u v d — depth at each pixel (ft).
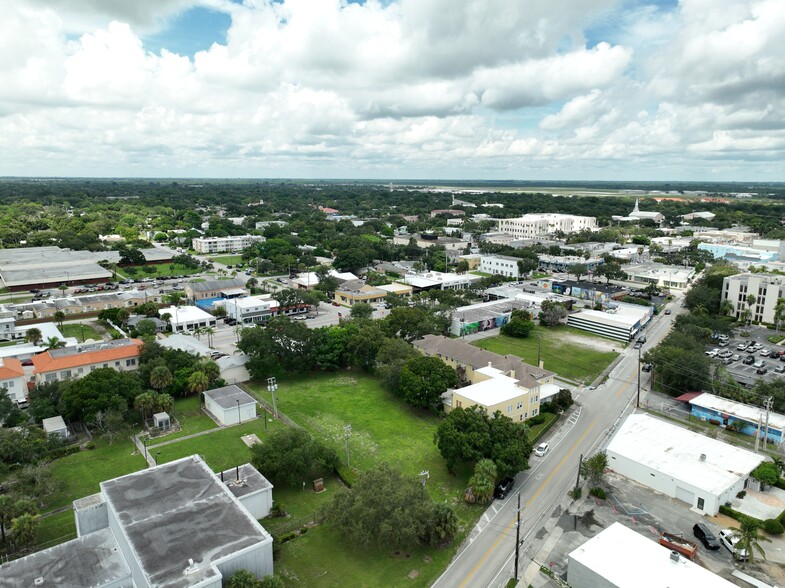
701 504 246.47
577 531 230.89
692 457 276.00
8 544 218.38
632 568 191.01
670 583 183.83
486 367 378.12
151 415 338.13
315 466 263.08
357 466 282.97
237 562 184.85
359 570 206.69
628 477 276.82
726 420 331.77
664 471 262.88
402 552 217.36
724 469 264.93
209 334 494.18
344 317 580.71
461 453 264.52
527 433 308.40
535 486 266.36
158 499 216.95
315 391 388.78
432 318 503.20
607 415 349.41
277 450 261.03
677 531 231.50
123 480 230.89
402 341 405.59
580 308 627.87
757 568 208.23
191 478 233.55
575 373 426.92
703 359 379.55
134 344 404.98
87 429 322.75
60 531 228.63
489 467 250.37
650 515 242.99
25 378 366.63
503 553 216.95
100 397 317.22
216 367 378.12
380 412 353.31
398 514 208.33
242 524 201.26
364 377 417.28
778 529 229.86
